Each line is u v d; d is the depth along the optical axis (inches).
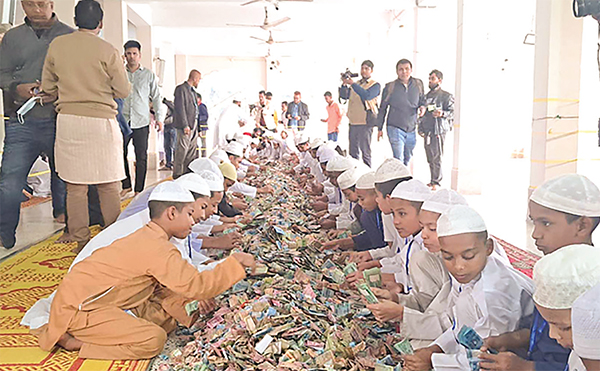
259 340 90.6
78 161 152.6
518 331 75.9
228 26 491.2
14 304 117.5
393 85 320.5
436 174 321.7
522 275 83.0
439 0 411.5
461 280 78.1
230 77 801.6
